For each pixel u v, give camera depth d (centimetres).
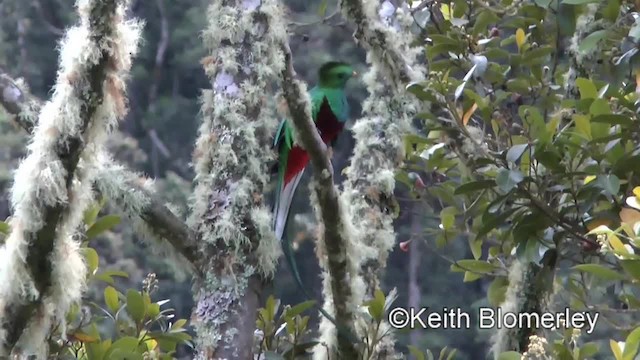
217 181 676
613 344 625
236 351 651
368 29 807
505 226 870
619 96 701
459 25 927
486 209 720
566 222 718
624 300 793
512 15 935
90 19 569
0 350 584
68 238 589
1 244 685
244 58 683
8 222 666
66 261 587
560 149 693
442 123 841
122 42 573
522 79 914
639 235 598
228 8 686
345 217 689
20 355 605
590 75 805
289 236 805
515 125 847
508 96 927
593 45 727
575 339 701
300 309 715
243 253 666
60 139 571
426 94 754
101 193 677
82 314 773
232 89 682
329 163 674
